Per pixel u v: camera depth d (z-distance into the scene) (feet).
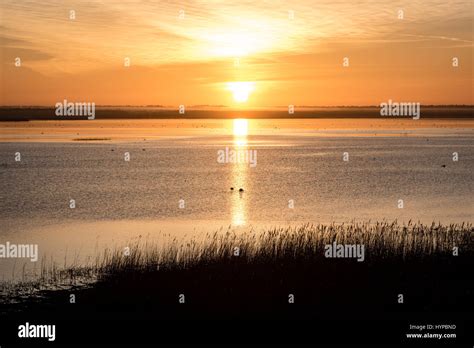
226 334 60.13
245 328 61.21
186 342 57.98
